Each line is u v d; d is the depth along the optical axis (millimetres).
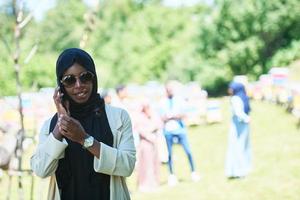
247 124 11312
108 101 11781
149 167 11195
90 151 2902
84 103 3014
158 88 24594
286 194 9531
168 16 40250
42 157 2926
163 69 38312
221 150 15812
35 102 20000
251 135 16938
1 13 6840
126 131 3082
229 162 11414
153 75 38406
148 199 10367
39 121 19359
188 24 40281
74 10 34625
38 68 23188
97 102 3051
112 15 40938
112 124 3043
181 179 12180
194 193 10469
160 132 13352
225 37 30203
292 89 19125
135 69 38312
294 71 27594
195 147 16922
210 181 11461
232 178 11375
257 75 29922
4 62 12539
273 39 29906
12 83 15727
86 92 2986
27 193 10672
